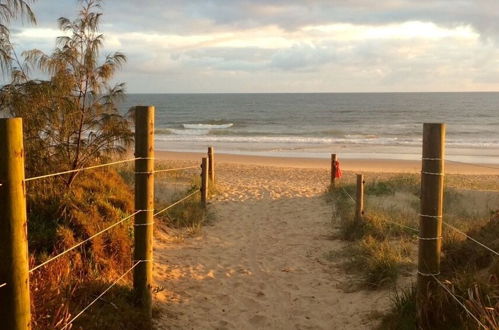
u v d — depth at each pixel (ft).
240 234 29.58
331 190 41.50
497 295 13.55
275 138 127.75
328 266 23.44
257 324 17.25
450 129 154.71
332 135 137.18
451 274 16.31
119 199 23.39
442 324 13.99
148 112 14.98
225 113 268.00
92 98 22.50
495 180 58.85
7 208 8.25
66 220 18.83
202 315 17.67
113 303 15.11
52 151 21.03
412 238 26.03
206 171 34.27
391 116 231.09
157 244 26.17
